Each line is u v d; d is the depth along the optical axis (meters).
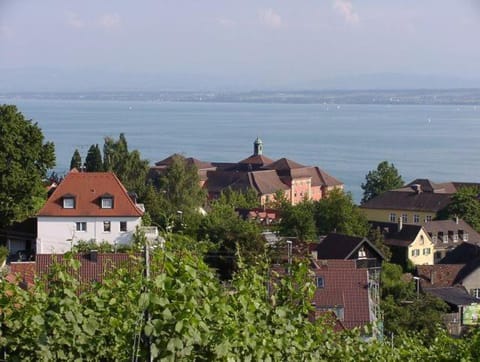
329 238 109.50
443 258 142.38
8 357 19.62
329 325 27.94
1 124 98.94
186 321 18.44
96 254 50.81
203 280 19.94
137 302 18.91
